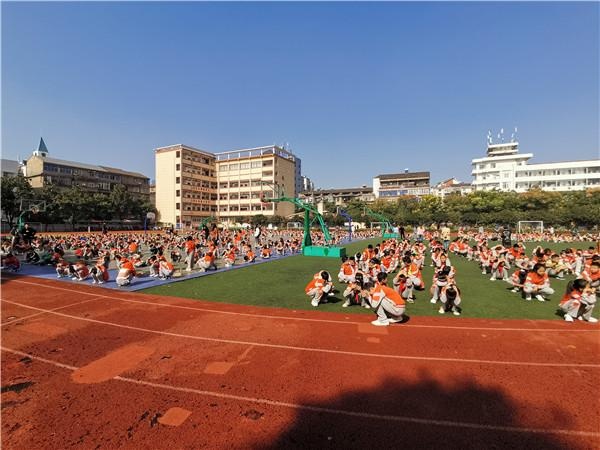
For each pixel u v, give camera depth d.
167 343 6.45
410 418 4.02
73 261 18.23
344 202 81.25
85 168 67.50
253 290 11.39
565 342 6.43
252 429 3.82
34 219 49.53
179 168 73.12
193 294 10.72
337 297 10.37
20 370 5.35
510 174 74.94
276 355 5.86
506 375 5.10
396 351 6.02
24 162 65.00
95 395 4.58
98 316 8.24
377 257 15.23
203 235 30.12
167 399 4.46
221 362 5.59
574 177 69.19
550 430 3.81
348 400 4.42
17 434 3.77
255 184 78.38
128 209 63.81
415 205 63.88
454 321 7.79
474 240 35.84
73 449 3.52
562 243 33.59
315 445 3.54
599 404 4.32
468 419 4.00
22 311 8.70
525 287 10.00
